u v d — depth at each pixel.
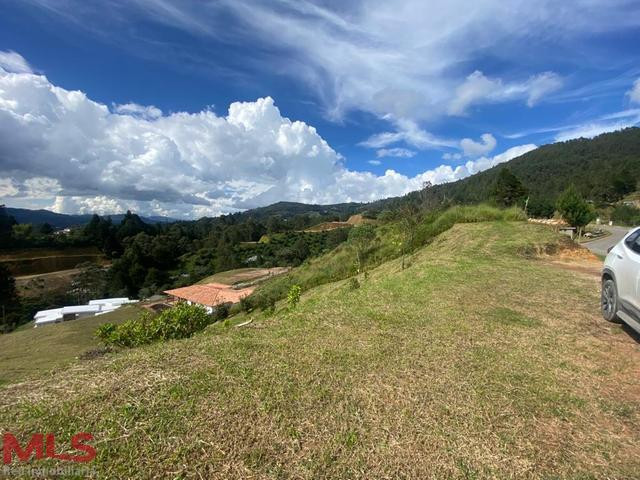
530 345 4.86
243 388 3.47
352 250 23.89
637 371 4.12
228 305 28.81
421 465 2.56
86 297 64.56
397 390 3.58
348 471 2.47
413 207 19.48
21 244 80.00
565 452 2.78
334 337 5.16
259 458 2.55
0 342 29.17
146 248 81.38
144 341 7.96
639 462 2.71
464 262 11.02
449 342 4.96
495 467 2.57
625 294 4.91
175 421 2.90
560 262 11.85
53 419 2.91
